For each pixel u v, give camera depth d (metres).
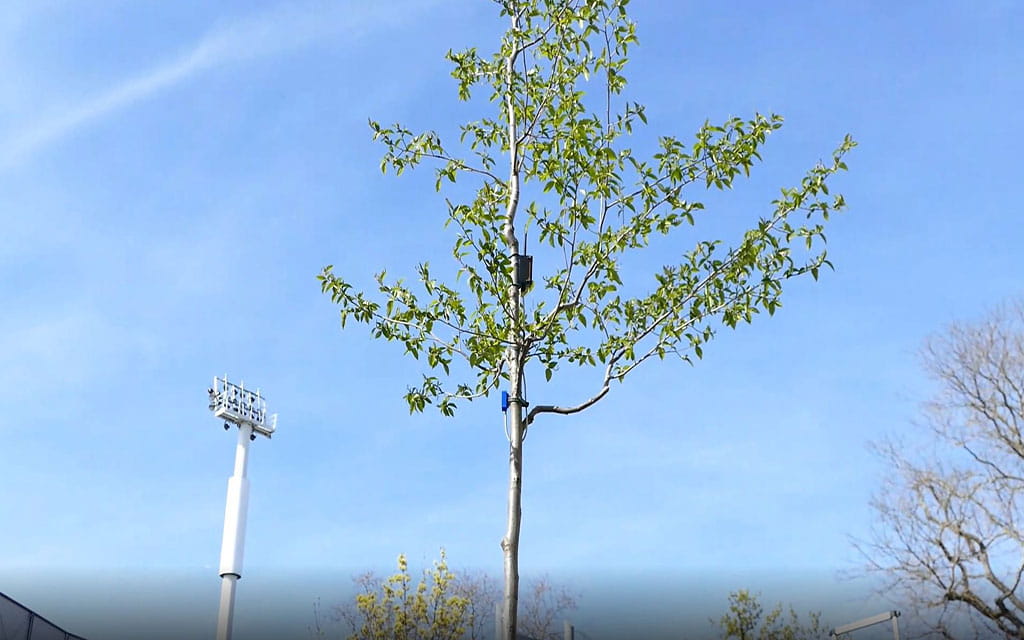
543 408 9.33
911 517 22.53
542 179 9.38
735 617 26.03
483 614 23.78
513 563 8.53
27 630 15.56
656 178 9.40
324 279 9.65
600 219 9.45
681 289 9.45
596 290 9.34
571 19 9.70
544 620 26.67
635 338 9.38
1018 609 21.11
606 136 9.54
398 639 22.03
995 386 22.73
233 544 21.83
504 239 9.66
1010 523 21.58
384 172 10.12
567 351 9.52
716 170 9.38
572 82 9.73
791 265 9.41
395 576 22.69
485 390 9.93
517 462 8.95
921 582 22.02
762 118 9.43
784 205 9.42
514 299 9.27
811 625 24.50
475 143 10.18
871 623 20.14
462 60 10.16
